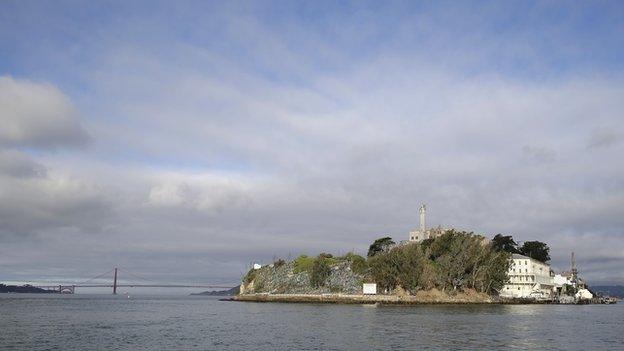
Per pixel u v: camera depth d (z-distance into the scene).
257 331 96.81
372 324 108.06
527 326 105.50
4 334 91.75
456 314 138.50
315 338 85.25
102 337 87.81
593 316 142.88
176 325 111.12
